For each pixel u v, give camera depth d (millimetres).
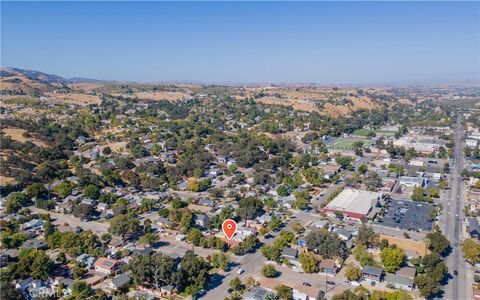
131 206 187250
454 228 165250
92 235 147000
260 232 157750
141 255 125125
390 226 166625
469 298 112000
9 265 121000
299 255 131875
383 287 117125
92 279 121688
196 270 118500
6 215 171875
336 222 171125
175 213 167000
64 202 190125
